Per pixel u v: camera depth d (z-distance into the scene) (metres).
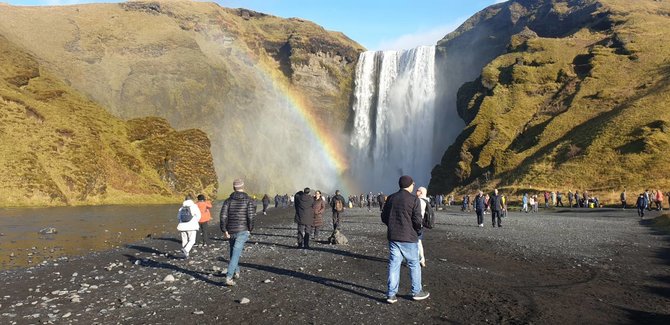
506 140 89.88
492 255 16.64
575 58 102.31
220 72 130.50
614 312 8.98
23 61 88.94
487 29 162.88
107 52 123.00
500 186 75.75
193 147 98.50
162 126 98.06
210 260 15.81
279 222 36.91
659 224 29.27
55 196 63.50
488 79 108.12
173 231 29.44
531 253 17.08
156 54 127.06
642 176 59.66
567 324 8.20
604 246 19.09
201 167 97.75
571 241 20.89
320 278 12.37
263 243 20.97
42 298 10.28
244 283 11.73
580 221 34.84
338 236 20.25
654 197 50.53
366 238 22.91
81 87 109.06
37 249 20.86
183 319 8.48
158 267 14.56
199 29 153.25
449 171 97.56
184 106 118.75
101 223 36.06
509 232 25.64
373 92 147.62
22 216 42.78
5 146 65.00
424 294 9.92
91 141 79.00
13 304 9.86
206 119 121.31
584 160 67.69
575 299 10.02
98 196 72.69
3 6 120.25
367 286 11.34
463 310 9.11
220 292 10.73
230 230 11.35
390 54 146.50
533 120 91.94
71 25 123.06
